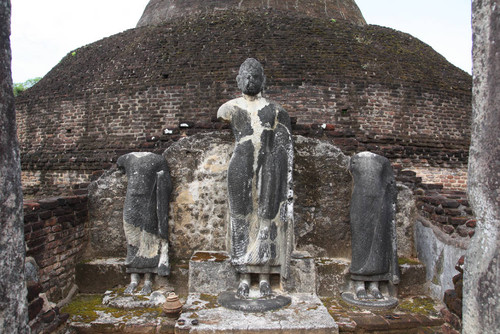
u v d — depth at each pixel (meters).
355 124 12.11
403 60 13.41
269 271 3.72
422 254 4.14
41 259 3.43
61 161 13.23
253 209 3.75
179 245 4.28
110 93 13.07
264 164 3.72
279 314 3.33
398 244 4.39
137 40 14.36
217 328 3.08
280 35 13.48
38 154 13.83
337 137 4.53
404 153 12.00
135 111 12.70
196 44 13.41
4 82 1.99
